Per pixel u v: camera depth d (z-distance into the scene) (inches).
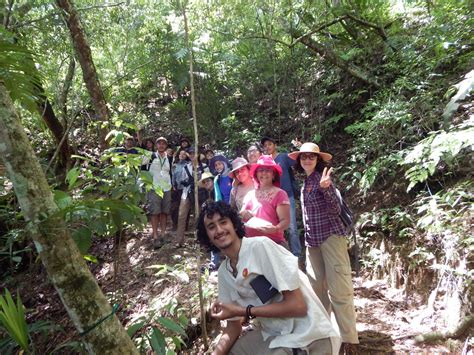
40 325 114.3
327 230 113.6
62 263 69.2
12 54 87.4
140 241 256.4
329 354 75.3
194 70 335.6
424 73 215.2
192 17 325.4
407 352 112.6
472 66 180.1
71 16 196.2
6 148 67.1
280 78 315.3
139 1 302.5
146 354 130.5
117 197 114.8
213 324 145.5
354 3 272.5
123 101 381.1
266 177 125.1
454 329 113.0
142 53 345.1
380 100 235.0
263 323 81.6
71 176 110.0
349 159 232.1
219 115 339.3
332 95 271.4
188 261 206.7
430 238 144.5
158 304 163.2
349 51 266.7
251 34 306.2
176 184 264.1
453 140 122.9
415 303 137.5
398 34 264.5
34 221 68.2
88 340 70.4
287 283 73.9
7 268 265.0
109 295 201.2
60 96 264.7
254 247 77.2
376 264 161.6
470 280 118.3
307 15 280.7
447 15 202.4
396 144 199.5
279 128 289.1
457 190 147.4
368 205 194.2
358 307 142.6
